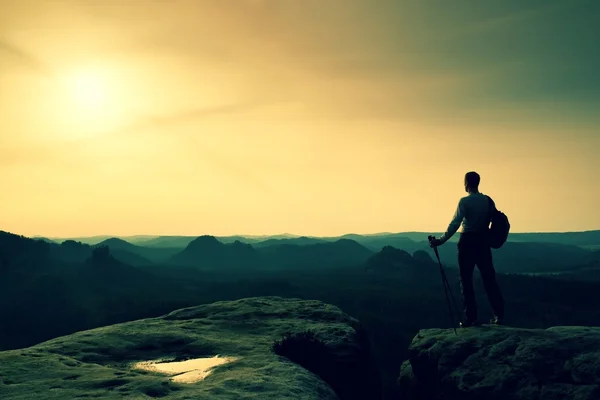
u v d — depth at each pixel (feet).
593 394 19.01
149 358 27.32
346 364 28.63
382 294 555.69
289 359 26.76
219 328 35.22
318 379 22.94
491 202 27.14
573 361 20.95
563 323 325.83
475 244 26.81
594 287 472.44
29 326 416.26
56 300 539.29
